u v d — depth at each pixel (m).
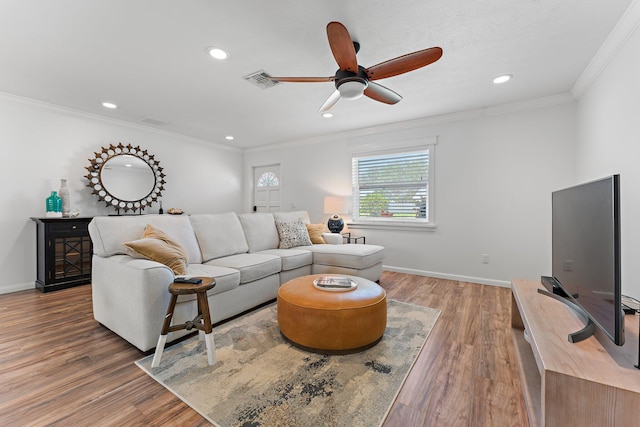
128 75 2.65
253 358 1.77
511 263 3.41
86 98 3.23
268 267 2.72
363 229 4.50
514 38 2.04
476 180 3.61
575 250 1.48
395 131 4.21
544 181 3.21
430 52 1.68
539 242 3.26
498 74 2.61
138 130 4.33
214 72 2.58
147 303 1.79
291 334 1.91
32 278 3.34
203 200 5.30
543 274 3.23
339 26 1.49
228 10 1.75
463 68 2.50
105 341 1.99
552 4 1.69
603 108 2.29
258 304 2.65
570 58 2.31
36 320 2.36
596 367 0.98
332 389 1.48
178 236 2.61
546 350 1.10
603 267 1.15
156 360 1.67
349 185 4.68
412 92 3.04
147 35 2.02
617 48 2.01
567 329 1.29
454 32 1.97
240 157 6.02
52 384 1.50
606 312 1.11
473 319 2.41
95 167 3.79
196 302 2.08
